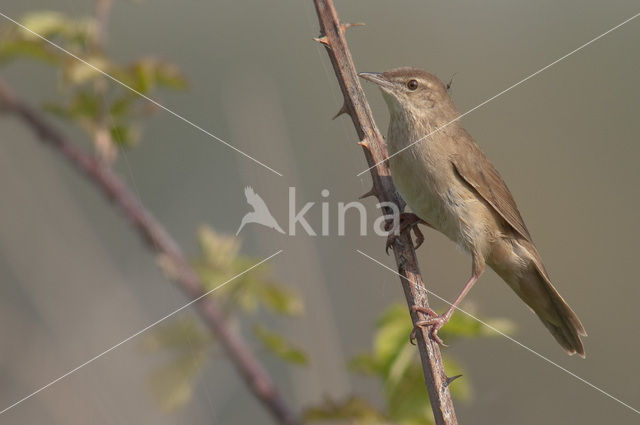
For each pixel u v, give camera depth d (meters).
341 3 18.30
